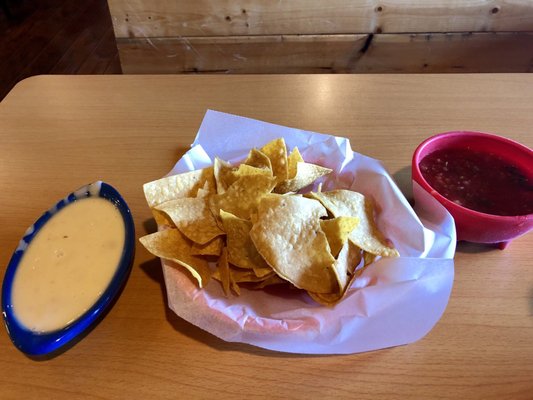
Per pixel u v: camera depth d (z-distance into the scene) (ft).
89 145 2.69
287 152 2.33
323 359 1.67
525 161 2.10
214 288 1.81
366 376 1.62
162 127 2.82
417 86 3.08
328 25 4.61
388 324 1.66
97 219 2.08
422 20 4.51
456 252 2.05
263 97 3.03
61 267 1.89
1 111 2.94
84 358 1.68
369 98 2.99
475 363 1.65
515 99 2.93
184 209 1.93
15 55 7.78
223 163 2.14
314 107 2.93
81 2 9.29
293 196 1.89
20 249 1.95
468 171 2.11
